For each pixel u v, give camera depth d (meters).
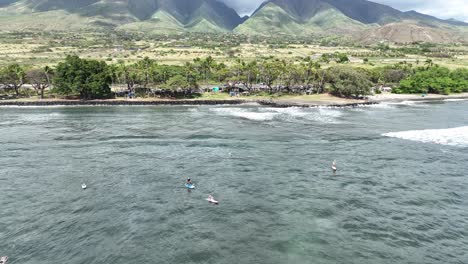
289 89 153.75
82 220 35.16
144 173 49.16
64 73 124.75
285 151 61.16
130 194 41.69
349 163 54.00
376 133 76.31
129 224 34.38
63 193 41.91
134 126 82.88
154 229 33.38
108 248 30.23
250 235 32.34
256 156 57.97
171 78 133.62
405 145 65.25
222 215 36.28
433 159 56.06
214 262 28.16
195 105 123.44
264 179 46.91
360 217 35.97
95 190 42.88
